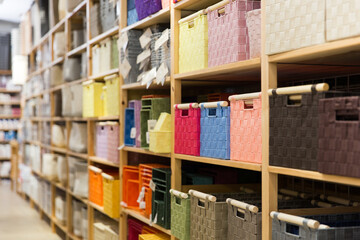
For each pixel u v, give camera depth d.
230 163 2.21
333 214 2.03
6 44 10.91
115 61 3.95
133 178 3.67
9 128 11.23
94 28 4.43
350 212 2.13
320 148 1.62
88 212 4.58
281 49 1.84
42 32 6.82
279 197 2.61
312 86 1.68
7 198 8.88
